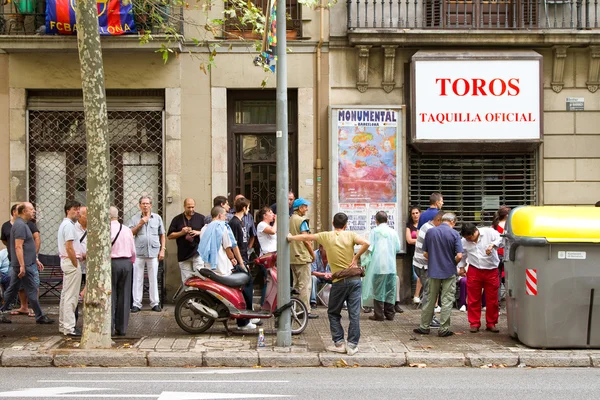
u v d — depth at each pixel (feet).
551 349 31.58
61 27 43.65
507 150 46.44
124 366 29.96
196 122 45.96
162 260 44.70
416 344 33.06
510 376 27.66
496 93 45.34
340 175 45.62
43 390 23.90
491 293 36.27
